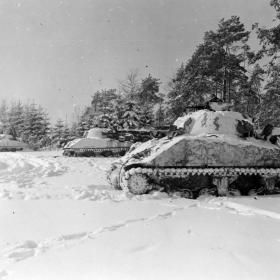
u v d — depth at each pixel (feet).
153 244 15.40
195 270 12.46
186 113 40.50
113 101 127.75
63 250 14.73
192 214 21.74
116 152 87.40
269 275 12.05
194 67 101.35
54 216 21.57
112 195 29.40
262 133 35.70
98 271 12.46
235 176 30.83
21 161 67.26
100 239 16.16
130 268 12.69
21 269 12.77
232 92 101.81
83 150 85.15
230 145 30.68
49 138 188.55
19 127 200.75
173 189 30.86
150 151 31.48
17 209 23.66
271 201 26.66
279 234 17.04
